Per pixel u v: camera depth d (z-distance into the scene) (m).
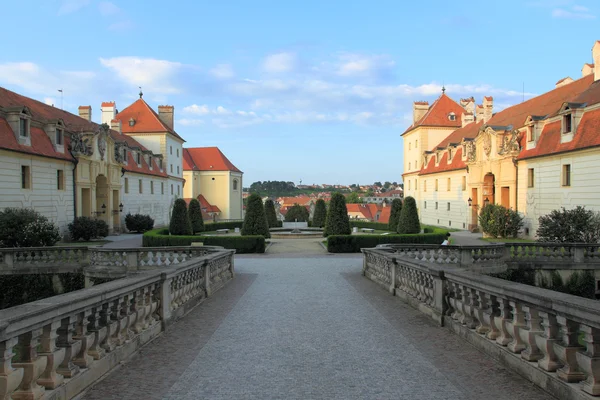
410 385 5.73
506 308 6.45
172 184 63.44
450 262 18.53
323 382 5.89
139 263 18.62
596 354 4.54
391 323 9.20
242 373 6.24
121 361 6.58
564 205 29.70
